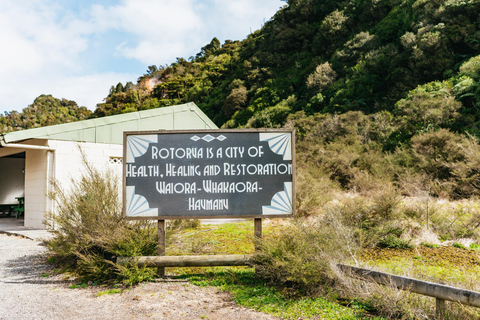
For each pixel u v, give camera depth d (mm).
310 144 23219
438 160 13688
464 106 21797
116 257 5367
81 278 5508
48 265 6391
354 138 24172
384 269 4473
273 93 56031
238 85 69938
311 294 4418
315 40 62219
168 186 5406
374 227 7078
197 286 4988
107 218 5617
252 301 4289
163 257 5238
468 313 3234
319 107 44344
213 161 5449
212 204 5379
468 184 11859
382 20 50000
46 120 117688
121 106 94812
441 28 31859
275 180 5457
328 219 6184
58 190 6555
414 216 7734
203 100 84250
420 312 3514
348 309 3920
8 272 5953
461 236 6984
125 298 4547
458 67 27875
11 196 16844
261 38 88312
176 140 5484
